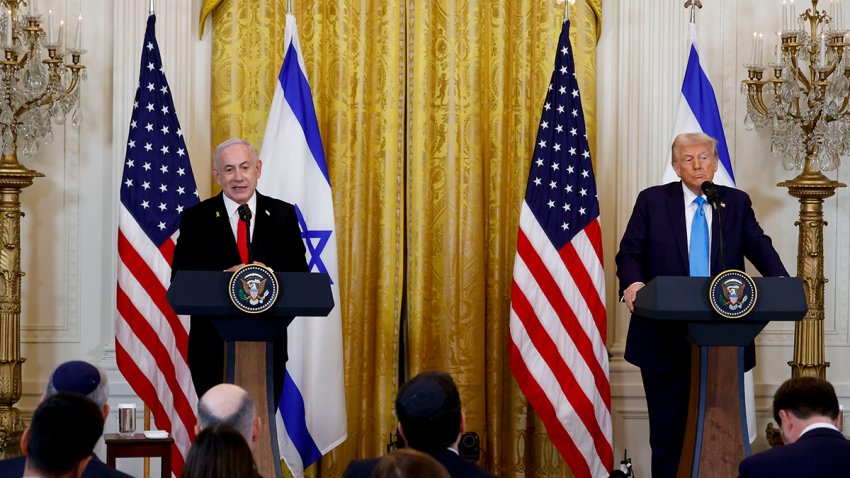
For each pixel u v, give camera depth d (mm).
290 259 4781
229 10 6102
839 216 6359
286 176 5605
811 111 5652
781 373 6312
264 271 3719
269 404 3799
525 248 5633
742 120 6336
